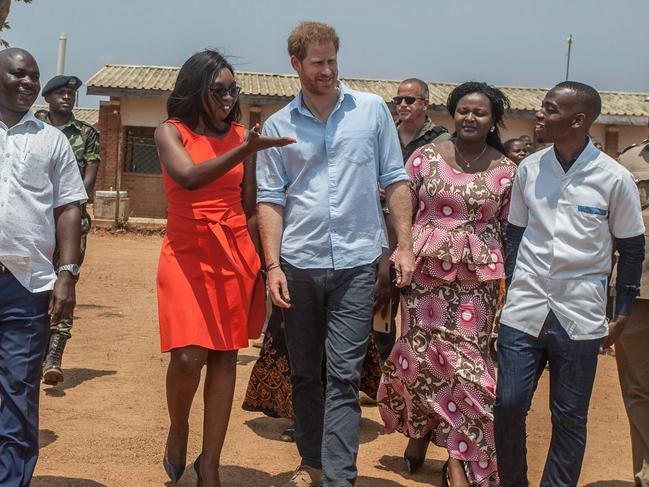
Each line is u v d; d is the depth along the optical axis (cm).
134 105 2453
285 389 579
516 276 436
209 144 465
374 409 695
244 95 2405
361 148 475
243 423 643
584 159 423
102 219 2323
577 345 421
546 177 430
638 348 511
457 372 500
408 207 488
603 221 421
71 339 917
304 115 476
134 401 682
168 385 467
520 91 2766
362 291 471
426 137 666
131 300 1216
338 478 451
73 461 536
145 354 858
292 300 480
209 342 451
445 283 512
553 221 426
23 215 420
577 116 418
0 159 420
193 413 659
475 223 512
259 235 488
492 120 517
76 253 440
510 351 432
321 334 490
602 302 427
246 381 765
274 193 480
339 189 472
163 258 463
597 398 782
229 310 460
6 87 426
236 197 471
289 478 526
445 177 514
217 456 473
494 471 495
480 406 497
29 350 421
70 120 720
